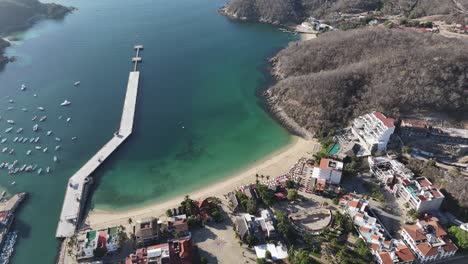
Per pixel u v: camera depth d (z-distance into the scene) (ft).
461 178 441.27
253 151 543.39
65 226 412.57
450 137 504.02
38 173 493.77
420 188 424.46
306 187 460.55
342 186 459.32
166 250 362.33
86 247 369.71
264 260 364.17
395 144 508.53
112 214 433.89
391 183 455.63
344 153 501.97
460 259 372.99
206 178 491.31
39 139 557.74
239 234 392.06
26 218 427.74
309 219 413.80
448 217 412.77
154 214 430.20
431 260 368.07
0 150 532.73
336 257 369.71
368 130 512.63
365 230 388.98
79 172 490.90
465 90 553.23
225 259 373.81
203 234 401.49
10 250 386.93
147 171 504.84
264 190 439.63
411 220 409.90
